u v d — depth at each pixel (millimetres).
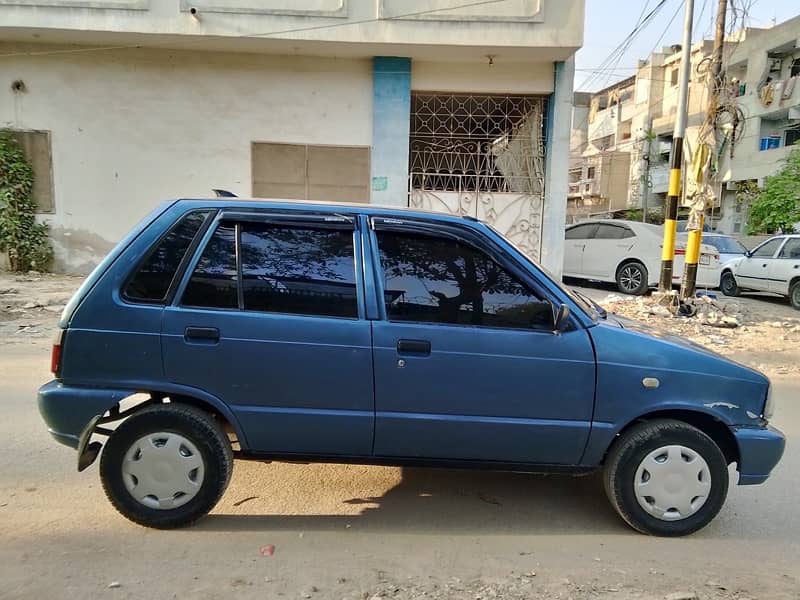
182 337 3025
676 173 10195
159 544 2967
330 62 11438
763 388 3201
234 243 3135
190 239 3127
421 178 12000
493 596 2600
